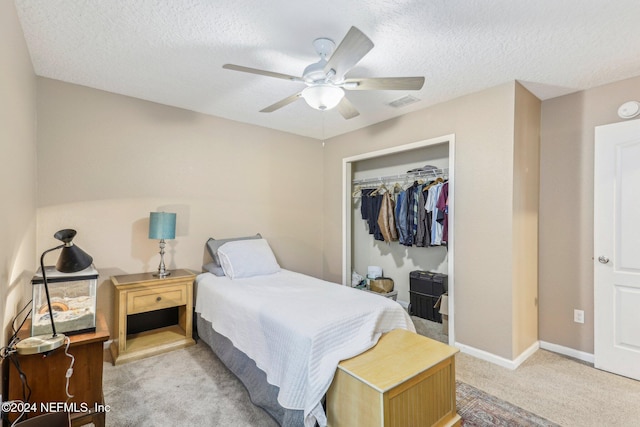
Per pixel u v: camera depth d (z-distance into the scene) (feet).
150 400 6.66
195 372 7.86
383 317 6.66
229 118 11.71
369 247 15.62
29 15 5.78
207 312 8.84
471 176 9.19
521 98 8.69
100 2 5.42
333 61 5.55
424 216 11.71
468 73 7.98
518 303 8.59
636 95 8.11
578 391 7.19
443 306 10.78
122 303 8.37
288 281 9.27
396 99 9.70
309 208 14.25
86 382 5.24
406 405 4.92
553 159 9.45
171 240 10.46
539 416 6.25
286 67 7.80
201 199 11.12
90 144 9.03
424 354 5.66
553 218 9.43
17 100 5.88
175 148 10.55
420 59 7.29
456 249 9.51
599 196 8.46
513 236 8.38
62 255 5.25
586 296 8.86
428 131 10.33
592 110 8.79
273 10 5.62
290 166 13.60
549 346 9.47
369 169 15.28
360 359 5.47
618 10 5.53
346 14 5.71
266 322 6.37
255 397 6.44
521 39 6.48
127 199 9.64
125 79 8.51
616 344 8.08
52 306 5.29
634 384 7.53
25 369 4.80
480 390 7.19
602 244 8.39
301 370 5.38
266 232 12.87
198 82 8.68
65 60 7.49
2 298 4.79
